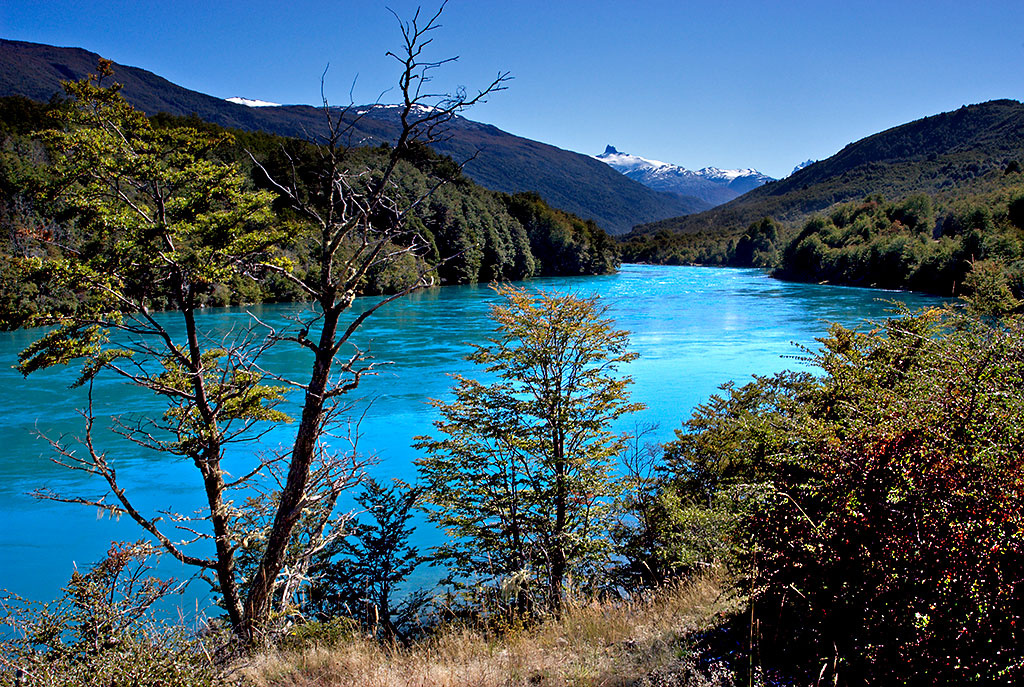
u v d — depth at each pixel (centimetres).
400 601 1314
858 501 505
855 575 491
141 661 614
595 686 551
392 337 4403
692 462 1489
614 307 6228
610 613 772
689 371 3275
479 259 9519
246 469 2053
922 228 10619
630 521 1418
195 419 1071
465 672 628
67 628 684
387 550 1251
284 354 3697
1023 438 486
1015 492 430
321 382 955
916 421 532
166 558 1580
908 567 447
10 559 1553
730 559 717
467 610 1075
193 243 1065
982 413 533
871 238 10006
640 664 575
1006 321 716
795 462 612
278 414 1129
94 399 2825
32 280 1009
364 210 924
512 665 626
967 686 397
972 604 409
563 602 908
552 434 1311
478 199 10725
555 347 1314
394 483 1355
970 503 446
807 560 533
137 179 1055
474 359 1379
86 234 1140
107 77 1057
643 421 2438
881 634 456
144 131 1075
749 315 5519
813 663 501
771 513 601
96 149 1012
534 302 1357
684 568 1115
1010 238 6297
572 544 1226
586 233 14150
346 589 1199
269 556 955
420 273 989
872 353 1188
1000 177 13025
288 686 679
